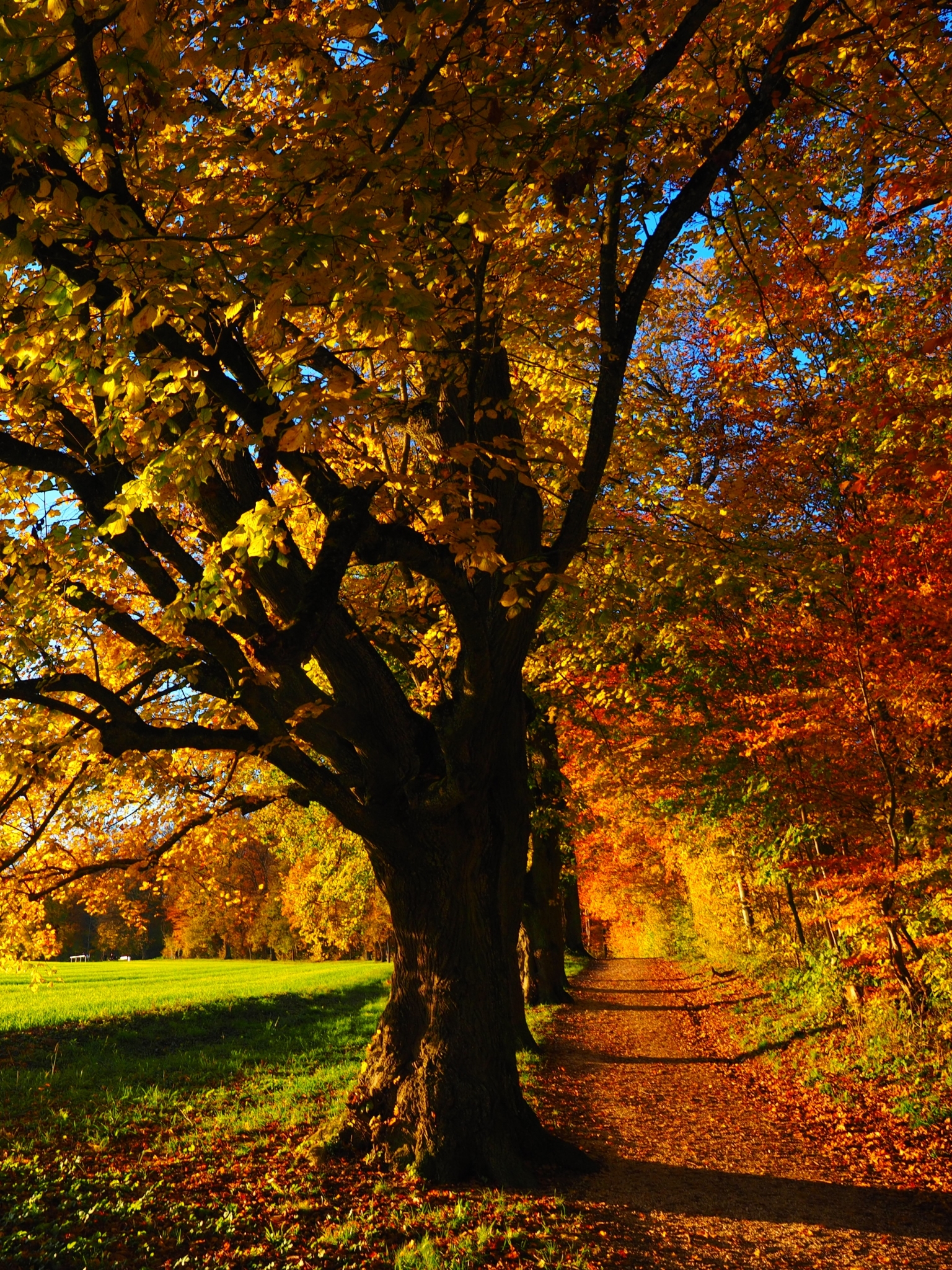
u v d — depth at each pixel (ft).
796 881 44.57
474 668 21.08
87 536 19.93
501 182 18.20
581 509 20.45
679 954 113.50
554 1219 20.52
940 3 17.44
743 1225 20.72
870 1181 23.86
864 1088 32.04
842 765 34.94
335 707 24.08
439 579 18.81
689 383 44.39
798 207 23.88
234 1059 47.70
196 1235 19.88
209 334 18.07
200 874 34.09
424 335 13.16
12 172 13.32
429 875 24.80
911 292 33.40
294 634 15.15
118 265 13.51
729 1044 47.09
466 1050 24.27
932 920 33.86
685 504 38.14
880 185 27.78
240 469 23.08
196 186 17.52
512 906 26.68
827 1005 44.93
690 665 45.70
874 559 29.60
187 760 31.53
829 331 30.17
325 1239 19.20
